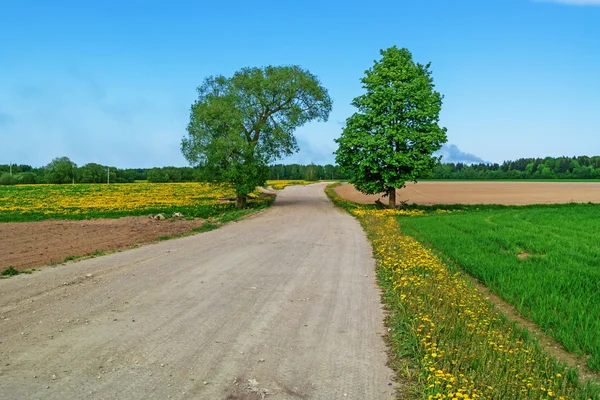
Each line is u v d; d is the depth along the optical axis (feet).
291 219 91.97
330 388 17.48
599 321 23.88
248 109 121.60
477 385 16.78
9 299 28.96
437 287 30.22
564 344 21.86
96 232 67.21
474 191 240.12
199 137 115.24
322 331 23.85
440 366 18.29
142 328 23.90
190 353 20.66
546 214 102.47
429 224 78.02
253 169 117.50
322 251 50.49
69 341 21.86
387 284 33.68
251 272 38.55
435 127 118.42
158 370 18.81
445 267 38.32
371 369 19.25
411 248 47.50
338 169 129.08
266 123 129.90
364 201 171.12
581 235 63.62
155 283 34.01
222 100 117.19
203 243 56.08
